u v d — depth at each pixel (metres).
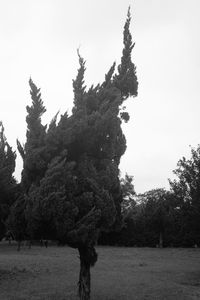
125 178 70.50
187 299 16.45
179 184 27.42
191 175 26.56
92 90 16.55
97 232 14.44
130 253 40.78
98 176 15.28
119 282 20.19
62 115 15.58
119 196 16.09
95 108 16.53
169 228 54.03
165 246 54.84
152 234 55.69
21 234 15.59
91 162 15.31
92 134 15.35
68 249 43.97
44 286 18.34
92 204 14.67
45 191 14.19
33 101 16.39
